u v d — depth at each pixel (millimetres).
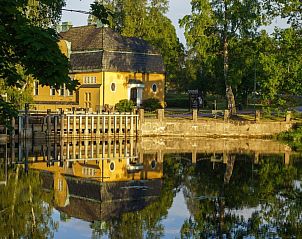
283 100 42781
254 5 45594
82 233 14797
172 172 25938
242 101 61625
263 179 23641
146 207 18188
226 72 47750
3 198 19125
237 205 18125
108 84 50719
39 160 30000
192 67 74875
